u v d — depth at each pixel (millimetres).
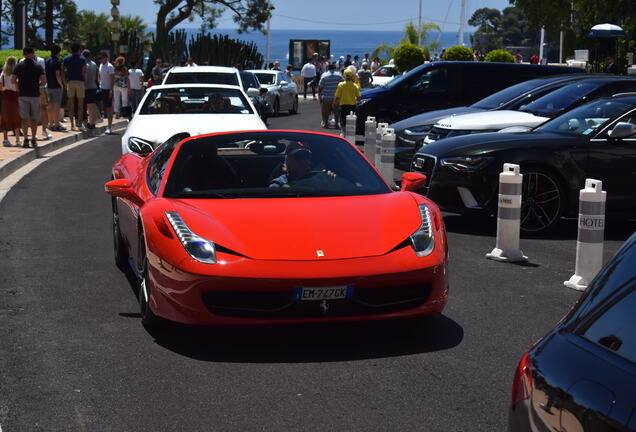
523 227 9547
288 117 28766
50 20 37344
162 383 4688
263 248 5160
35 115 17094
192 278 5082
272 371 4887
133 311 6180
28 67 16906
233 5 51250
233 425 4102
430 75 19344
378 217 5551
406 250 5273
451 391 4559
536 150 9453
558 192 9461
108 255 8180
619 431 1958
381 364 5012
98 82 22297
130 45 37562
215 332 5641
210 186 6055
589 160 9453
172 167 6223
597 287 2424
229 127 11586
